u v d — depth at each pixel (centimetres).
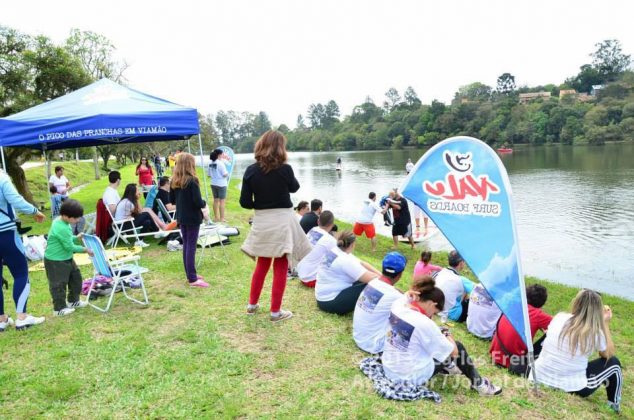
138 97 920
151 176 1878
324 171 4891
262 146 432
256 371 390
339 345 441
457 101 12175
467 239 408
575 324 383
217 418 323
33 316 503
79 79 1692
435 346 353
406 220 1198
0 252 468
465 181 401
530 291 453
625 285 959
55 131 788
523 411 347
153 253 817
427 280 367
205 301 563
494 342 451
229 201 1858
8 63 1534
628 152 5484
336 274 511
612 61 11894
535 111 8912
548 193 2373
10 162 1589
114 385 369
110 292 595
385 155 8550
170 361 406
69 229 520
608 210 1816
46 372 391
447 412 333
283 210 448
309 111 17925
